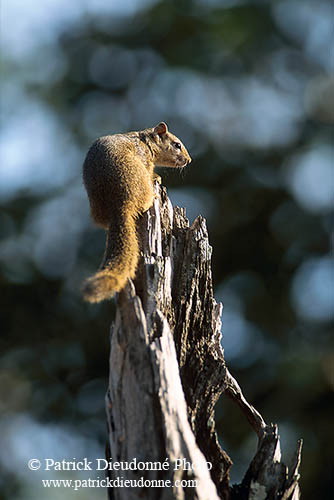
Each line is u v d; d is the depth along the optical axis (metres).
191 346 7.25
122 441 6.13
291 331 21.52
